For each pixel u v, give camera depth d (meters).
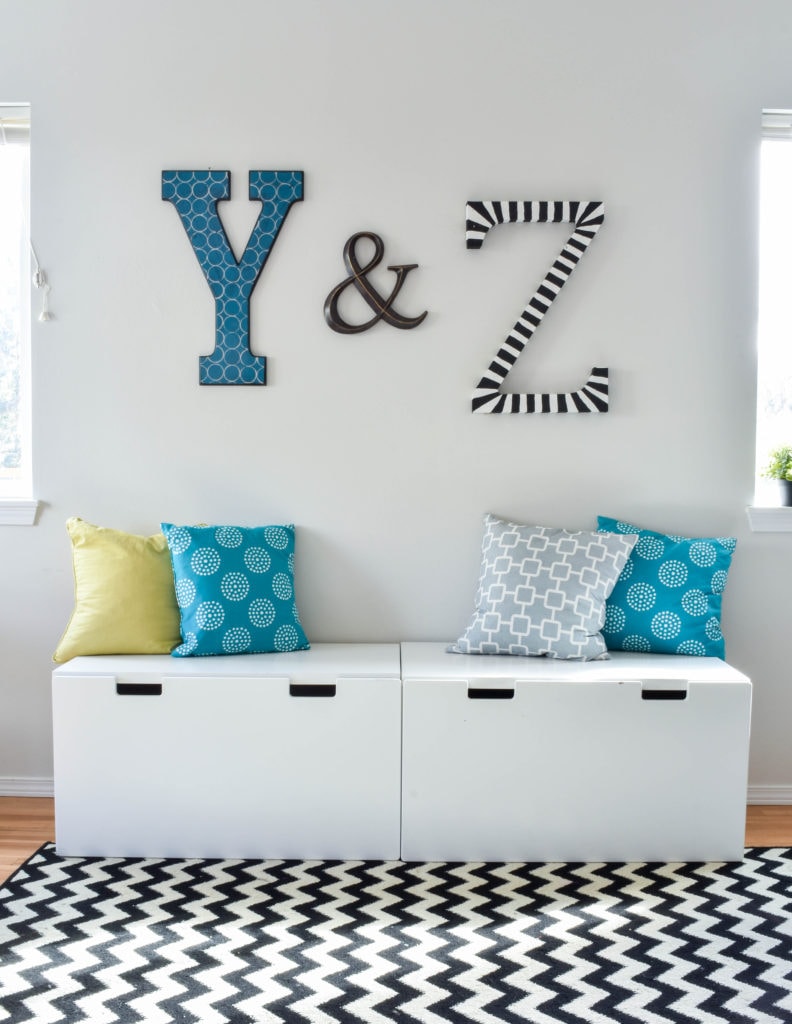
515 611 2.62
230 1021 1.71
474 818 2.41
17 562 2.86
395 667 2.49
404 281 2.80
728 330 2.82
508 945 1.99
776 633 2.88
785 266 2.95
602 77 2.78
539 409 2.79
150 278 2.81
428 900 2.19
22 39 2.77
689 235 2.80
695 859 2.42
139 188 2.79
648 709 2.39
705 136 2.78
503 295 2.81
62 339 2.82
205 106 2.78
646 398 2.83
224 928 2.05
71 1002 1.77
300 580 2.86
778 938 2.02
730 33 2.77
